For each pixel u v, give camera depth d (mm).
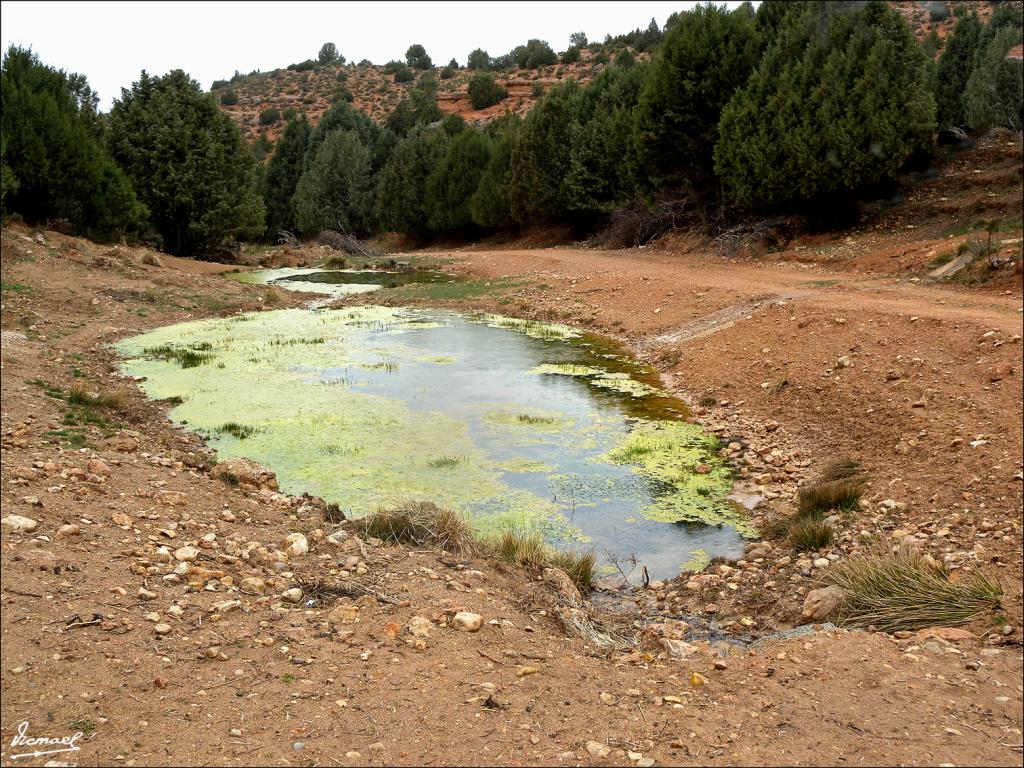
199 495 7324
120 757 3229
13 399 10508
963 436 9094
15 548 5102
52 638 4113
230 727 3516
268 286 27016
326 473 9531
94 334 18047
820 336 14086
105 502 6457
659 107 31438
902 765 3568
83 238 30047
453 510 8352
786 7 32531
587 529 8148
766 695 4289
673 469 9953
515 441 10984
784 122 26422
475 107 93250
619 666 4684
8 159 28562
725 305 18156
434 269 35188
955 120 32031
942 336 12398
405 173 56812
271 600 4980
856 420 10734
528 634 4938
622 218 37156
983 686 4488
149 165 38062
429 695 3916
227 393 13391
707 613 6426
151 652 4121
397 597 5148
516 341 18688
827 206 26906
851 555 6910
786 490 9195
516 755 3451
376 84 121250
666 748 3613
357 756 3350
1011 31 29453
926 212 24562
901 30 25609
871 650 5027
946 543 7133
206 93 39594
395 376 14836
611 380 14805
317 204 62062
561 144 44625
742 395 13031
